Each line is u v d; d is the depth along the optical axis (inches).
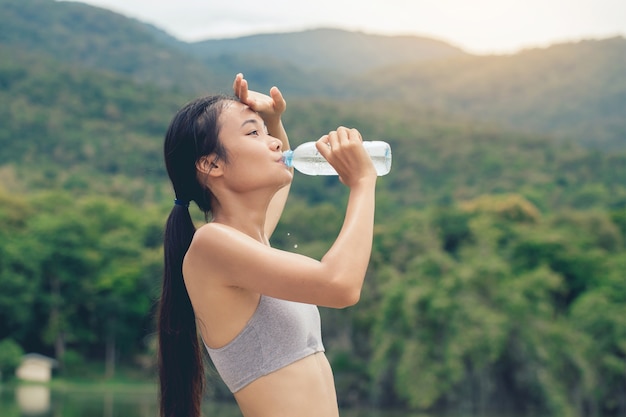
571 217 2770.7
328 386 110.4
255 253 102.9
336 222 2576.3
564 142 5265.8
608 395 1744.6
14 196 3093.0
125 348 2652.6
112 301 2588.6
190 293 109.9
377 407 1823.3
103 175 4370.1
